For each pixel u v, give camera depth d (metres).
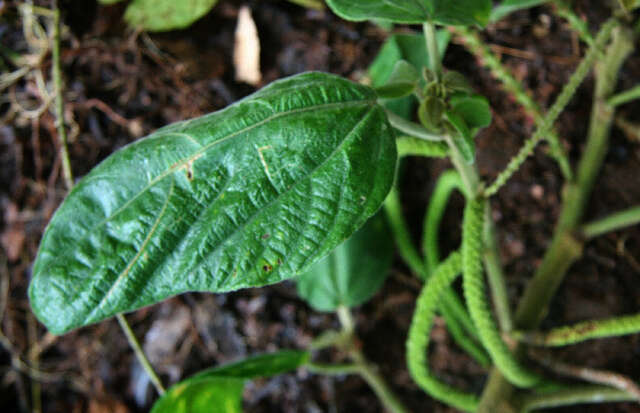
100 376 0.68
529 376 0.51
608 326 0.51
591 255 0.62
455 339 0.64
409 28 0.62
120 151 0.38
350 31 0.64
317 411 0.67
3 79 0.63
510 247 0.63
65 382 0.69
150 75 0.63
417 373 0.52
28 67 0.62
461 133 0.40
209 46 0.64
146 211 0.38
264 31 0.64
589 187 0.57
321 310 0.61
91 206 0.38
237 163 0.38
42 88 0.63
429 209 0.59
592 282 0.62
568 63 0.61
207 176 0.38
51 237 0.38
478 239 0.45
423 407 0.66
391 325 0.67
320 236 0.38
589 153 0.57
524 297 0.57
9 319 0.67
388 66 0.55
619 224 0.55
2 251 0.67
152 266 0.38
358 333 0.67
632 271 0.62
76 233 0.38
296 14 0.64
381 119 0.39
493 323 0.47
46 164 0.65
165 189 0.38
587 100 0.61
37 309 0.38
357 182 0.38
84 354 0.68
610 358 0.62
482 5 0.41
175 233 0.38
